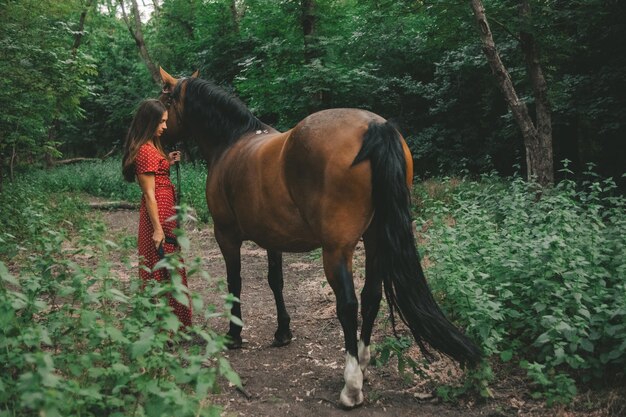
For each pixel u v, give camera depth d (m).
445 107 15.70
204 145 4.23
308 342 4.21
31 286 2.78
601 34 10.76
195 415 2.23
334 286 2.97
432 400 3.11
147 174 3.83
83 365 2.39
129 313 3.30
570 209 5.30
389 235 2.81
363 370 3.24
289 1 14.00
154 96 24.83
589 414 2.84
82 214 10.61
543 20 8.02
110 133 30.28
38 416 2.32
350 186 2.86
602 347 3.20
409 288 2.81
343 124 2.94
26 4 9.63
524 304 3.74
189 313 3.97
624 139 11.66
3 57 9.27
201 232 9.52
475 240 4.45
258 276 6.65
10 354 2.37
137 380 2.27
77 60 10.25
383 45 15.70
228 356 3.92
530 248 3.97
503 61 12.38
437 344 2.82
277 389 3.35
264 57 15.81
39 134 13.97
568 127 13.23
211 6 19.20
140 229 3.96
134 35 23.48
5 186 12.17
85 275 2.81
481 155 15.89
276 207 3.26
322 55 14.10
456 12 8.26
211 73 19.23
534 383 3.05
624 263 3.74
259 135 3.84
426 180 14.58
